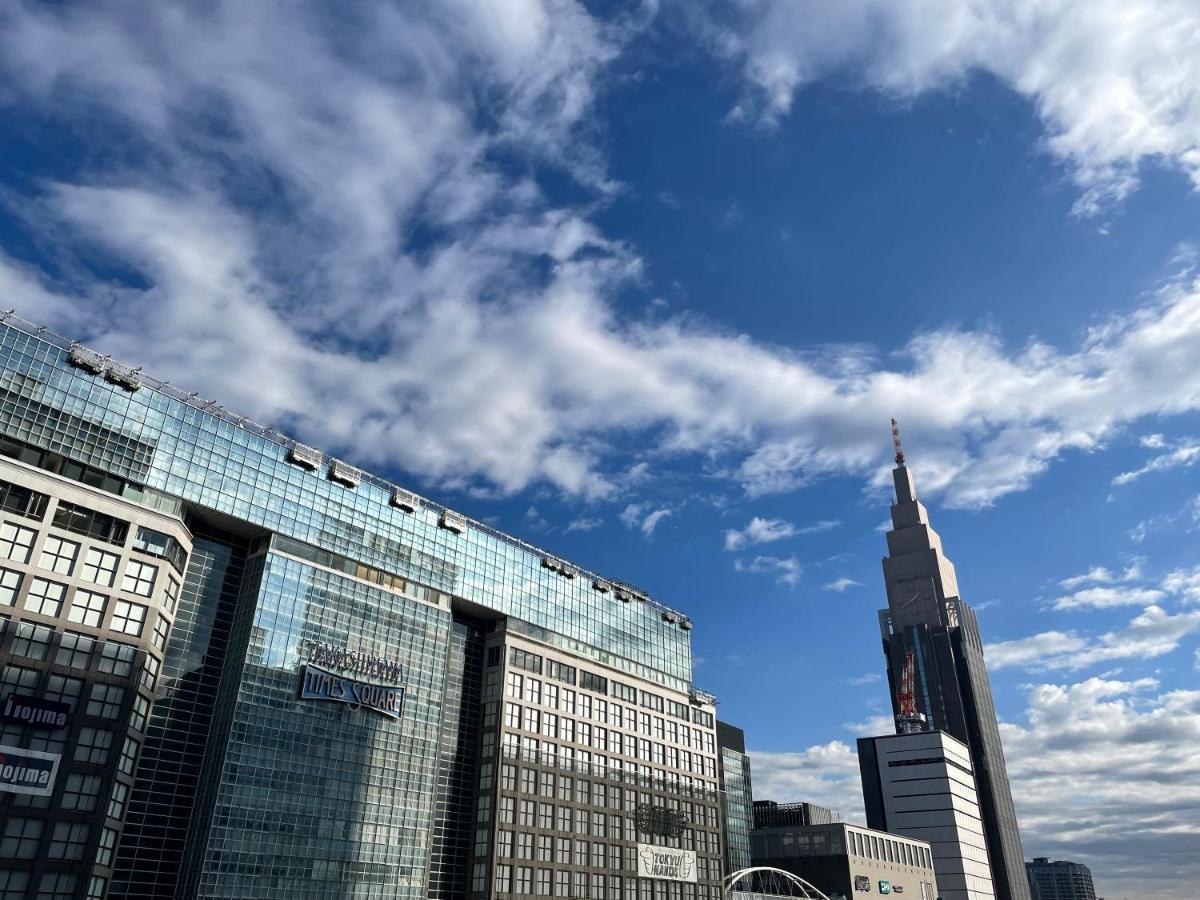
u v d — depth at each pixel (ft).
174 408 384.88
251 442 409.49
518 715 485.15
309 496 422.41
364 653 412.16
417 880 398.83
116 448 358.02
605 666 554.87
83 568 320.09
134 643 323.98
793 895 631.97
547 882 458.09
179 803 344.90
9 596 299.79
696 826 568.41
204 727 361.71
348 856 374.02
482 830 448.65
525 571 528.22
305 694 379.55
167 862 334.03
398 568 449.06
